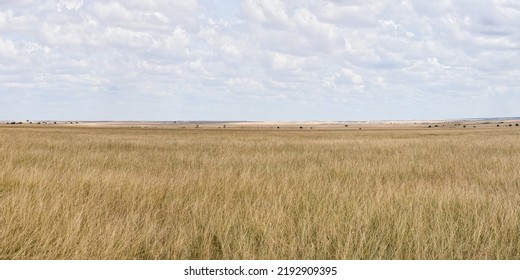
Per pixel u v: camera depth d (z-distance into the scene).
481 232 6.18
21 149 19.89
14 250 5.38
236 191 9.20
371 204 7.52
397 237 5.93
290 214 7.08
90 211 6.91
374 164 15.26
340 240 5.78
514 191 9.84
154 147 24.91
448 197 8.23
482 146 24.88
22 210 6.54
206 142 31.17
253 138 40.69
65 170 12.70
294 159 17.62
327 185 10.29
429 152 20.75
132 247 5.50
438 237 5.83
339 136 48.44
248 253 5.32
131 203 7.98
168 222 6.73
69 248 5.28
